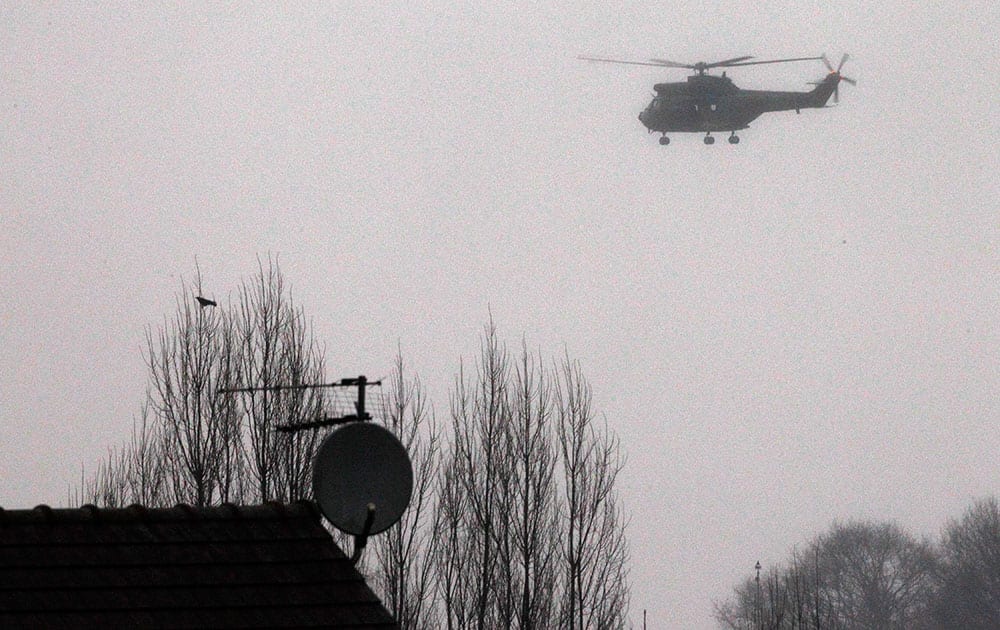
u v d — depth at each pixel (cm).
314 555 5294
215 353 13388
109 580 5003
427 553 13025
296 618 5044
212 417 13112
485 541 13238
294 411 12662
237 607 5025
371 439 5566
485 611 13075
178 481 13038
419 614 12738
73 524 5175
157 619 4916
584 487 13825
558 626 13362
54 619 4819
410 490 5556
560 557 13575
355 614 5116
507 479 13612
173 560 5138
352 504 5466
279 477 12562
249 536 5312
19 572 4950
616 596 13588
